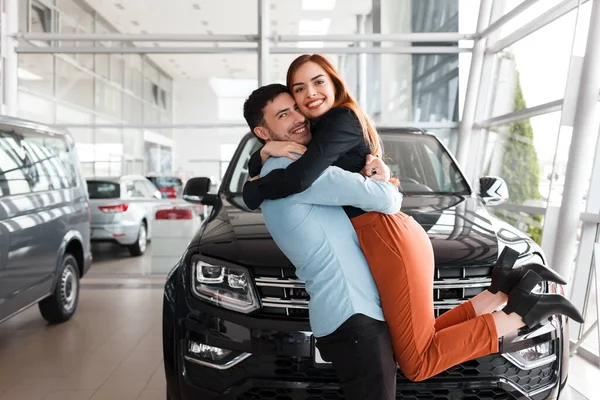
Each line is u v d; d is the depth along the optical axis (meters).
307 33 6.02
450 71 6.11
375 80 6.08
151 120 6.63
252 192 1.33
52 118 6.92
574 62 3.47
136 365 3.13
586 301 3.61
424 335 1.35
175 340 1.97
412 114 6.15
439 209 2.42
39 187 3.52
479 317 1.40
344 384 1.36
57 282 3.85
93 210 6.75
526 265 1.47
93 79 6.83
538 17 4.59
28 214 3.29
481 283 1.86
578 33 3.47
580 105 3.45
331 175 1.31
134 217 6.93
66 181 3.97
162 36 6.04
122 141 6.79
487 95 5.91
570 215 3.53
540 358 1.89
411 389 1.78
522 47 5.11
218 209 2.55
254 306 1.85
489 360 1.82
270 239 2.03
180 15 6.08
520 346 1.85
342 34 6.00
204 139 6.55
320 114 1.37
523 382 1.87
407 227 1.38
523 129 4.93
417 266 1.34
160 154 6.64
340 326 1.33
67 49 6.16
